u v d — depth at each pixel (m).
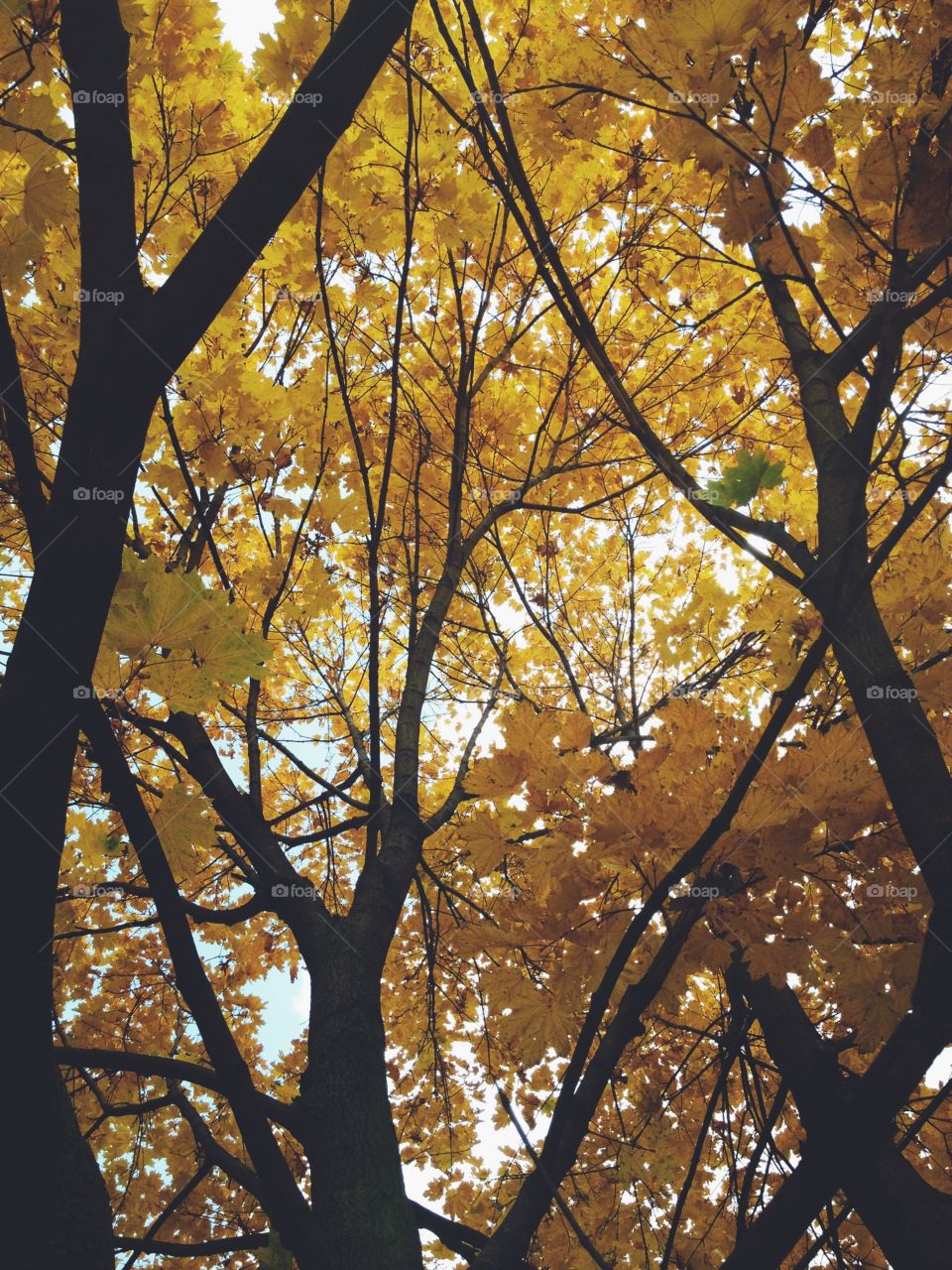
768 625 2.37
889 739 1.72
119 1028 4.43
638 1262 3.54
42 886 1.40
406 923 4.53
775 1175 3.74
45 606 1.40
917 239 1.39
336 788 2.96
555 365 3.63
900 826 1.60
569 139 2.65
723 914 1.47
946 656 1.97
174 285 1.54
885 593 2.08
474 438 3.55
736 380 3.69
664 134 1.46
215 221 1.58
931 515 3.03
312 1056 2.14
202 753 2.84
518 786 1.49
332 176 2.55
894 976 1.52
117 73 1.66
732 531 1.92
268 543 2.91
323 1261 1.76
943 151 1.36
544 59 2.88
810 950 1.51
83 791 2.88
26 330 2.83
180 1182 4.46
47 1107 1.49
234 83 3.14
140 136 2.81
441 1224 2.37
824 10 1.68
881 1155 1.97
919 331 1.94
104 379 1.49
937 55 1.40
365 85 1.64
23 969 1.40
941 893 1.44
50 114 1.79
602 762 1.49
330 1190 1.87
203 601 1.49
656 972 1.41
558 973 1.52
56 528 1.42
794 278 1.50
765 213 1.47
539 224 1.54
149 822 1.61
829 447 2.14
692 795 1.44
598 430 3.77
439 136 2.67
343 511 3.02
